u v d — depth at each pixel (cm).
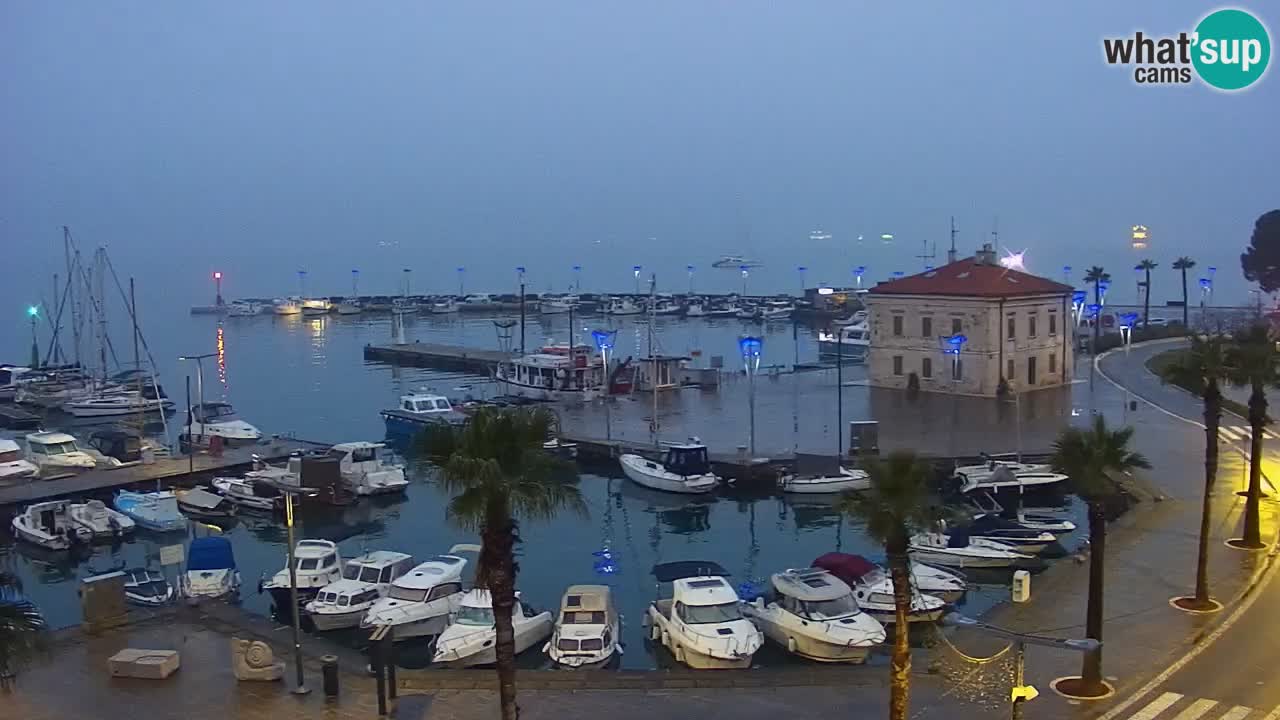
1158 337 13600
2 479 7038
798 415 8694
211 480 7100
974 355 9381
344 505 6531
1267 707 2769
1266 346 4131
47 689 3066
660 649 3891
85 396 11062
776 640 3828
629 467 6944
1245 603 3597
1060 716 2742
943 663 3173
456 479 2447
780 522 6091
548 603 4581
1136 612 3541
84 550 5850
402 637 4072
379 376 13775
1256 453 4262
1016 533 4956
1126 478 5412
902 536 2355
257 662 3122
